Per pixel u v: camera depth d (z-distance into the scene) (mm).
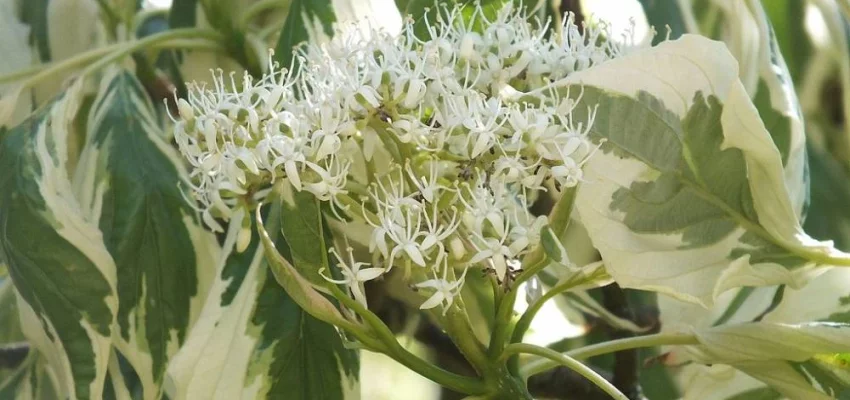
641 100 364
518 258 369
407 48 368
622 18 469
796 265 380
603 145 368
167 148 476
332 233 434
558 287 373
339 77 362
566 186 356
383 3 431
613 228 369
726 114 364
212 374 408
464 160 360
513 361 378
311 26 431
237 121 365
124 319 449
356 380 421
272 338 415
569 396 497
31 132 452
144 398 444
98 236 434
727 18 465
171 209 464
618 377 483
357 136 365
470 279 471
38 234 434
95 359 429
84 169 472
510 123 357
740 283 381
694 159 369
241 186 362
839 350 368
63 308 431
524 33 385
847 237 496
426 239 355
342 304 373
